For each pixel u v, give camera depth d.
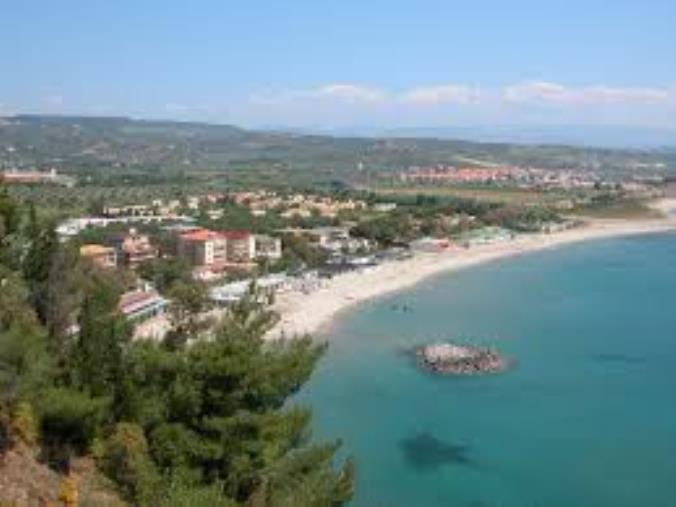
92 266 82.38
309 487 39.25
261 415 39.97
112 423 42.69
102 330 44.78
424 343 169.88
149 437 40.84
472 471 99.00
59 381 44.94
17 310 54.06
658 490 93.25
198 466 39.12
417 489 93.50
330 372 144.25
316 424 115.00
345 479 41.44
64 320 62.50
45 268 63.97
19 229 68.50
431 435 112.00
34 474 39.66
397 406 124.81
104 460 41.22
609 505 89.62
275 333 173.50
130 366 44.03
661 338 176.75
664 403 127.31
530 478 97.12
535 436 111.88
